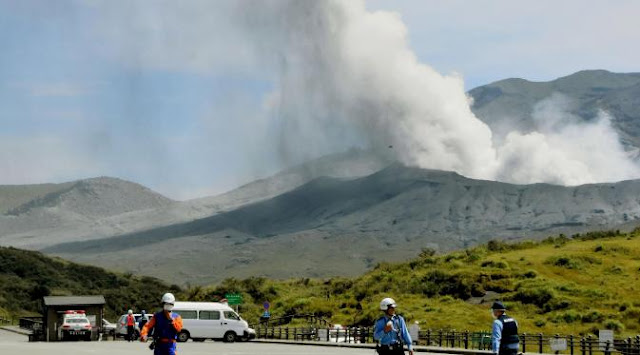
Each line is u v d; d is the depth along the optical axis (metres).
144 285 174.25
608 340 44.81
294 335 64.31
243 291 107.19
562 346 45.47
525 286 79.56
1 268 160.62
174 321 20.66
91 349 47.75
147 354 42.62
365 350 48.97
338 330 62.00
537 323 69.50
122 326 64.69
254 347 51.91
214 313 60.03
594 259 89.25
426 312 75.69
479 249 104.56
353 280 99.62
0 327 98.31
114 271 180.50
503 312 23.27
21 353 43.28
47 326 63.59
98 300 66.12
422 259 101.62
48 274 163.75
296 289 108.69
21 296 149.62
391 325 22.50
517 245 105.88
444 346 55.59
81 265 174.50
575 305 73.50
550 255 92.50
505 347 23.06
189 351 46.09
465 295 81.00
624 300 74.50
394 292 85.38
